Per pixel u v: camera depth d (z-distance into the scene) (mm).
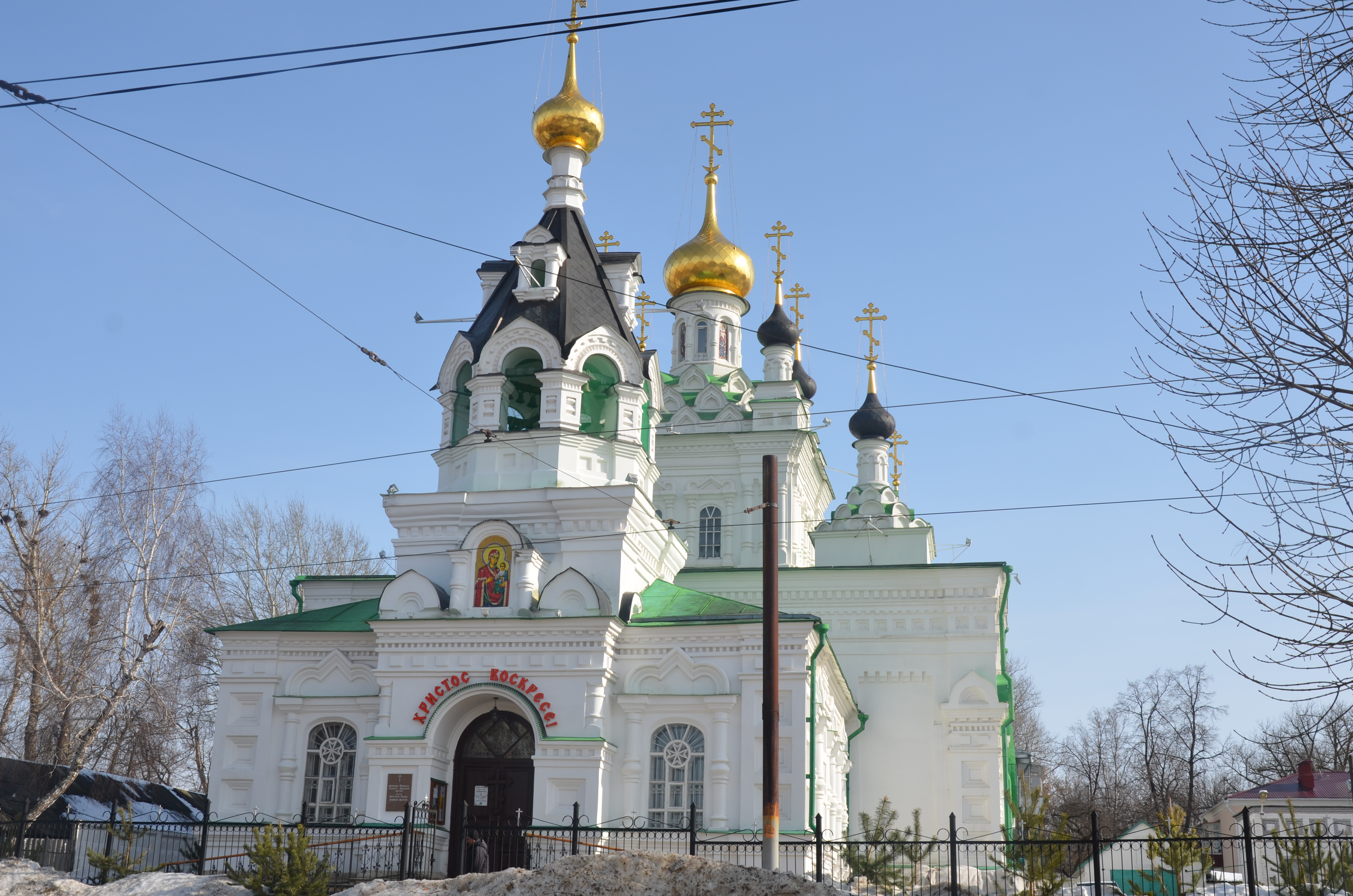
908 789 38344
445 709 28719
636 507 30812
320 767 30094
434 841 27625
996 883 23969
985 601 39656
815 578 40781
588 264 34188
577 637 28844
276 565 54750
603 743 27953
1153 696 69000
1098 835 21031
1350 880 19938
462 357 33250
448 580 30688
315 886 20906
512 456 31656
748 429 45500
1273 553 13672
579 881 17812
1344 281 13586
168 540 40969
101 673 38625
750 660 28641
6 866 22172
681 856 18156
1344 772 39156
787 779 27875
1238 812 38000
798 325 50312
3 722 36781
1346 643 13344
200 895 20656
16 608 35969
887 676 39594
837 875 30547
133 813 30469
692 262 49875
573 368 31922
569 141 35438
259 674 30703
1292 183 13945
